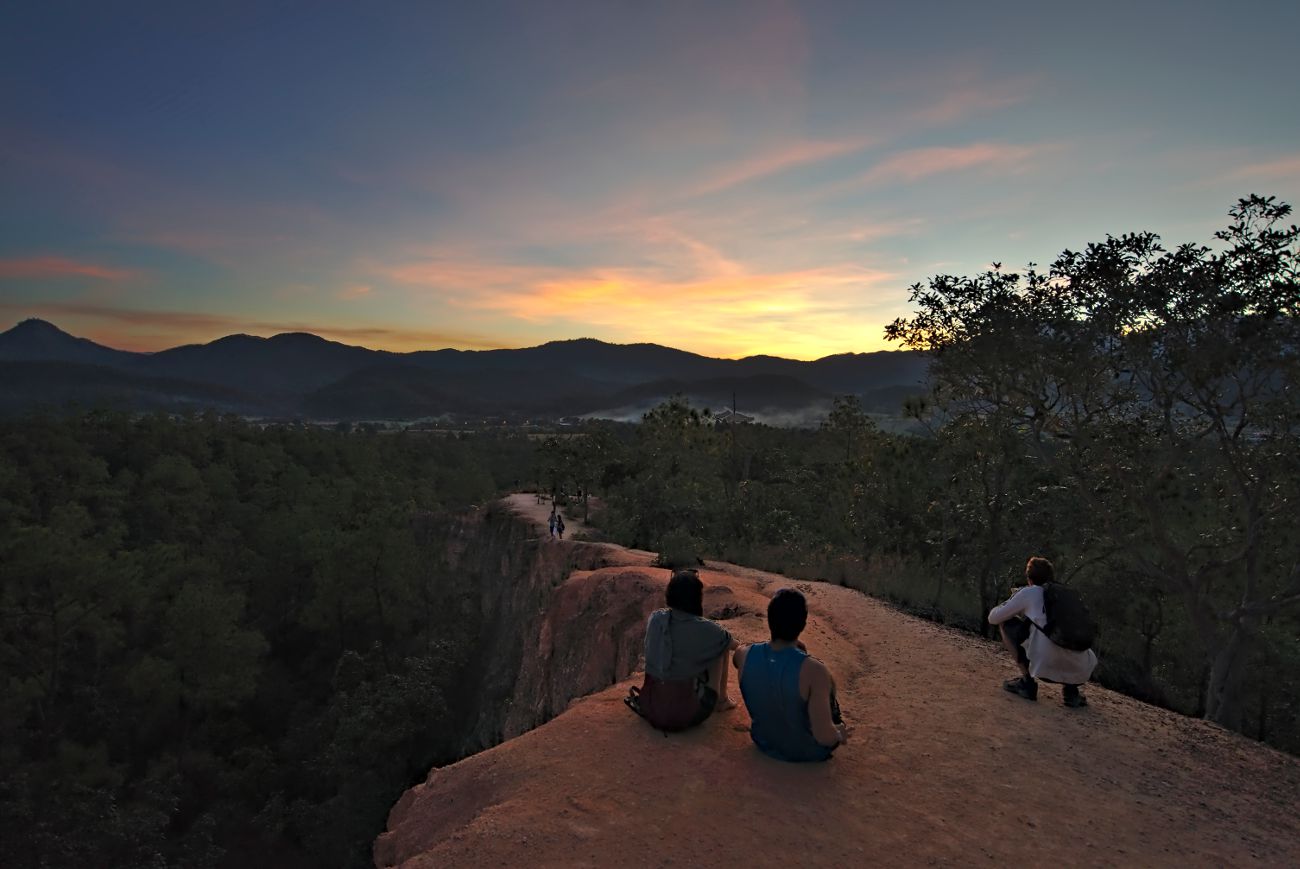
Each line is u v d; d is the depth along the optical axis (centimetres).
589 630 1620
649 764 505
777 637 512
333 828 2909
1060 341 1288
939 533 1809
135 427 9450
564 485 5591
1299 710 1730
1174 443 1276
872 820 448
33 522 6438
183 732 3881
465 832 423
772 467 4597
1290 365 1073
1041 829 453
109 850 2625
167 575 4697
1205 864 427
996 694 723
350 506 7544
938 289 1417
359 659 4247
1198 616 1323
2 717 3391
